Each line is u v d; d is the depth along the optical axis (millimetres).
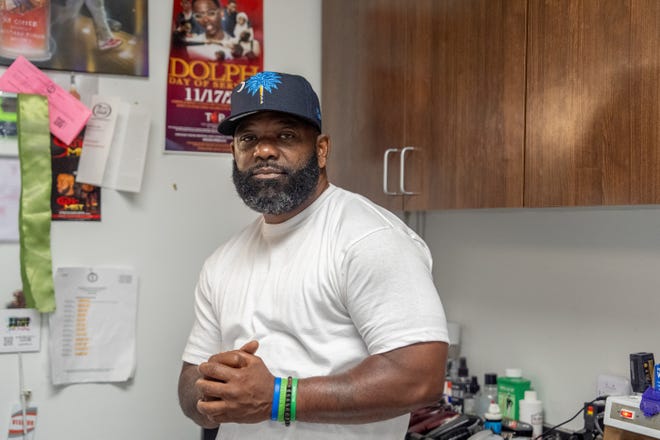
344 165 2246
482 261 2143
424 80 1784
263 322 1307
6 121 2039
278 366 1270
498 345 2070
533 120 1431
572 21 1341
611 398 1380
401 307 1143
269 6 2381
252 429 1310
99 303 2146
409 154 1857
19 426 2062
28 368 2076
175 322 2246
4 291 2049
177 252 2252
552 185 1389
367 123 2092
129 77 2195
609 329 1725
